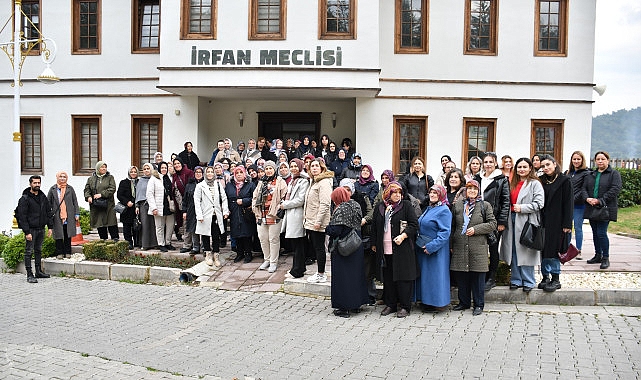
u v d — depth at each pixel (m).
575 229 9.70
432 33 14.56
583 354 5.85
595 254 9.50
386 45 14.55
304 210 8.79
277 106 15.69
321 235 8.66
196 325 7.19
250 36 13.20
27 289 9.35
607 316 7.21
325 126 15.70
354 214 7.34
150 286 9.40
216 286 9.09
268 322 7.25
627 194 19.75
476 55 14.61
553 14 14.75
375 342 6.37
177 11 13.24
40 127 15.54
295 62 13.17
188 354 6.12
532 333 6.56
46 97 15.42
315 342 6.41
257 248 11.17
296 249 9.07
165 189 10.88
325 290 8.50
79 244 11.49
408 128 14.78
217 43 13.23
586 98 14.75
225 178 10.48
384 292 7.63
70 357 6.08
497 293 7.88
